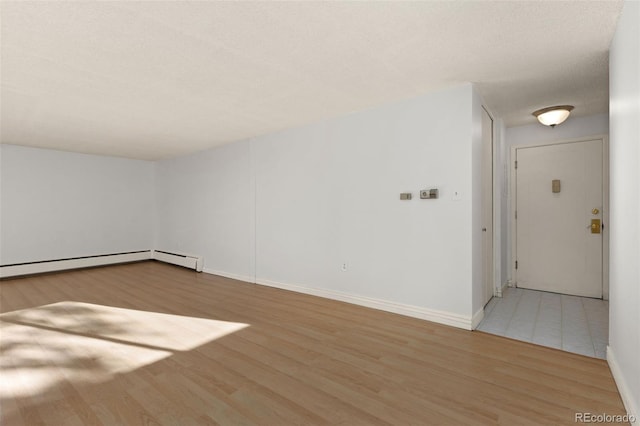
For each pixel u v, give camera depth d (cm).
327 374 232
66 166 641
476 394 205
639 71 162
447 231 327
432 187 336
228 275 580
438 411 189
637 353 168
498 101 366
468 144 314
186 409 193
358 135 394
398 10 196
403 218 357
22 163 589
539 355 259
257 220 526
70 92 324
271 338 297
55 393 209
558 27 215
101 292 472
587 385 214
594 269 416
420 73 288
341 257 415
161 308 392
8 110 379
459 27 215
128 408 194
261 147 516
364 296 393
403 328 319
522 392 207
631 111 179
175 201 707
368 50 246
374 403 197
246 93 333
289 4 188
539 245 455
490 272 412
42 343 288
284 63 266
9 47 234
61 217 634
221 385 218
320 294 439
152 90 321
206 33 219
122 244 719
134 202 738
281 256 491
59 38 222
